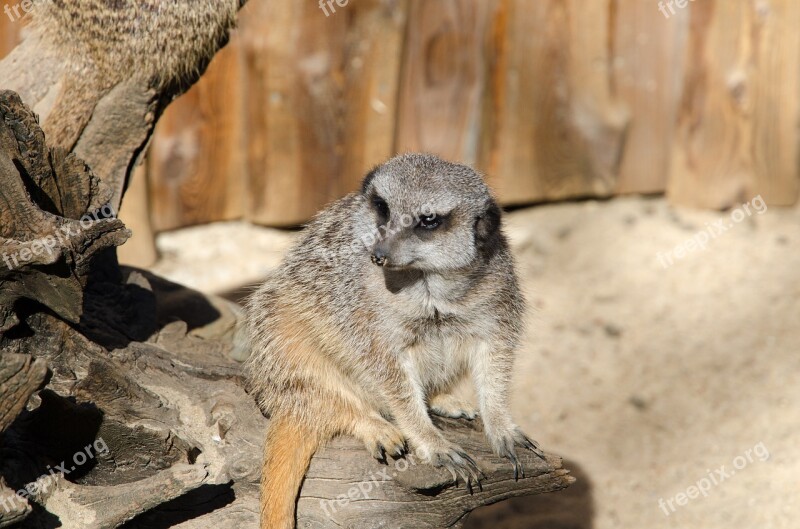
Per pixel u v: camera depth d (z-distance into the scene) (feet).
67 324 18.45
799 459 28.02
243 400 19.90
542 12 34.53
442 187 18.57
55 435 17.15
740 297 33.76
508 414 19.72
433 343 20.17
